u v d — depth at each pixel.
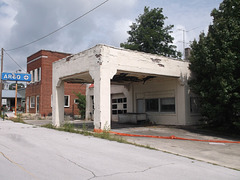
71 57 15.84
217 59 14.28
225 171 6.53
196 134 13.84
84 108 27.70
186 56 23.94
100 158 7.36
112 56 13.59
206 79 15.45
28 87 32.00
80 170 5.99
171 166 6.72
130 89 21.48
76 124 19.88
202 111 15.66
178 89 17.72
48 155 7.60
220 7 15.36
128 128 16.16
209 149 9.70
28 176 5.39
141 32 30.61
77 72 15.12
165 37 31.56
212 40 14.52
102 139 11.09
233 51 13.72
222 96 13.27
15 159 6.98
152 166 6.64
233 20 13.88
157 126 17.36
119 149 8.84
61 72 16.94
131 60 14.45
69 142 10.19
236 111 13.82
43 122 22.41
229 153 9.02
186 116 17.27
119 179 5.38
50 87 28.97
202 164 7.19
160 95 19.03
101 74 13.03
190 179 5.64
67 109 30.08
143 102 20.52
